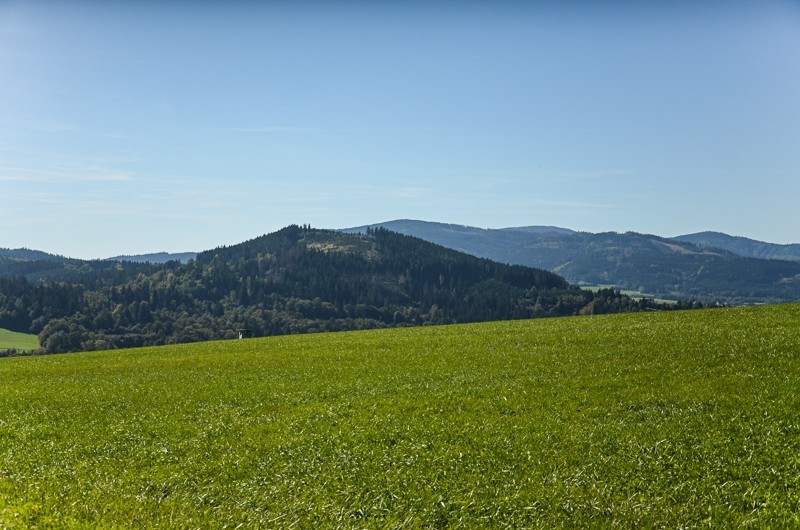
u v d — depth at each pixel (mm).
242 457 20188
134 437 23688
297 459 19719
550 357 35812
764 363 28953
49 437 24578
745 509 14422
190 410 28172
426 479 17281
